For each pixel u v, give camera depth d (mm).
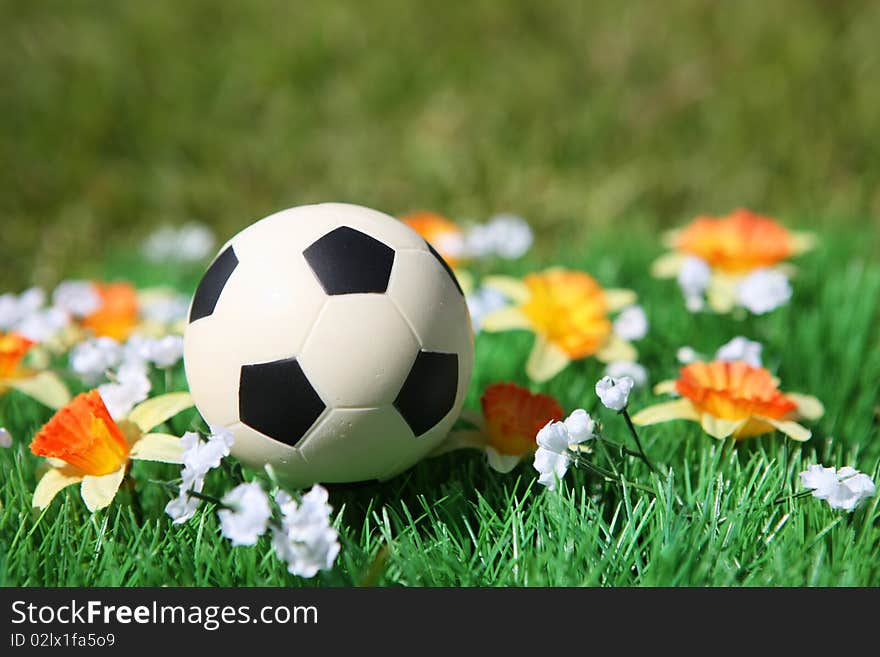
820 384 917
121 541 823
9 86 1478
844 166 1299
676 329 966
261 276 792
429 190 1309
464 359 813
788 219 1144
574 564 797
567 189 1282
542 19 1645
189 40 1611
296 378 785
